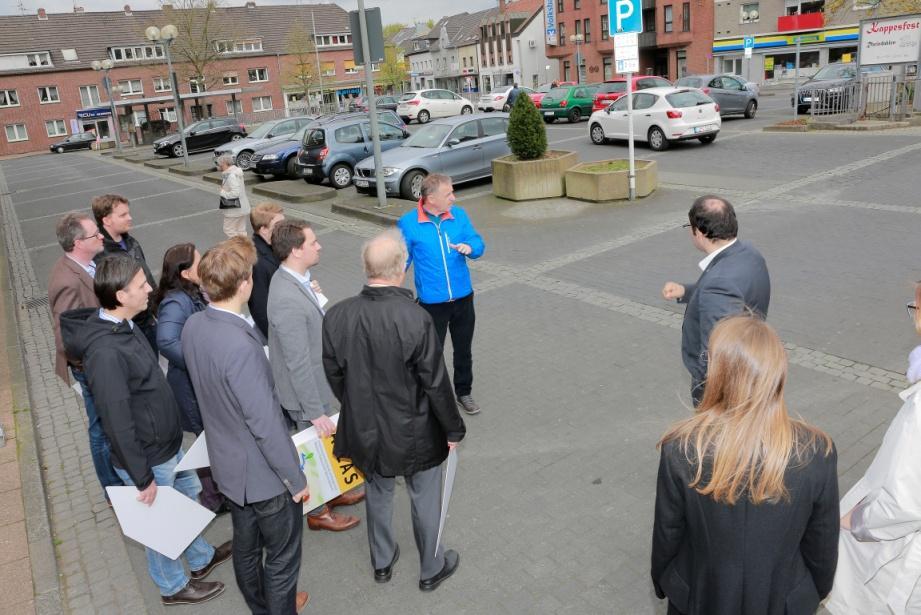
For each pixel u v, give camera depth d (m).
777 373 1.79
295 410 3.79
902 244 7.91
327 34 68.25
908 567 2.15
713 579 1.90
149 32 23.02
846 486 3.95
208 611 3.51
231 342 2.82
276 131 23.28
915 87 17.20
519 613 3.26
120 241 5.34
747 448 1.77
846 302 6.47
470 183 15.55
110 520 4.34
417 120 33.41
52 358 7.40
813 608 1.95
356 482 3.83
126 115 53.22
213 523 4.23
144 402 3.12
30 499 4.48
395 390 3.04
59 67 56.16
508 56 68.50
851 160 12.85
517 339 6.50
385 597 3.46
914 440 2.02
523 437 4.81
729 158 14.53
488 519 3.98
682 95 16.52
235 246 2.98
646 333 6.32
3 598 3.60
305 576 3.68
